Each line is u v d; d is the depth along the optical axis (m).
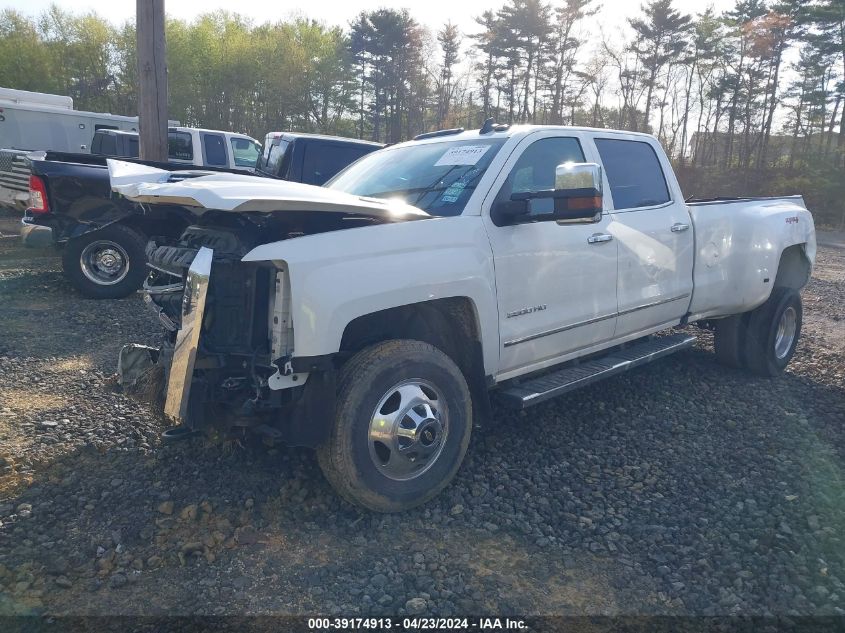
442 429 3.67
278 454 4.14
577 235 4.39
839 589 2.97
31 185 8.06
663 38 50.81
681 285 5.32
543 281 4.18
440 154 4.52
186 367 3.07
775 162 48.50
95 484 3.71
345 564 3.10
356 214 3.37
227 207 2.97
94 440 4.19
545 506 3.68
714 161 52.59
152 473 3.85
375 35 56.19
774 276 5.81
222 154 15.18
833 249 22.05
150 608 2.75
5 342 6.23
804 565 3.16
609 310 4.68
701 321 6.32
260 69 53.69
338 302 3.19
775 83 48.06
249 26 58.34
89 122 19.44
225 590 2.88
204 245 3.36
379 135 61.59
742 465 4.25
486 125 4.62
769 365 5.96
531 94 55.75
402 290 3.40
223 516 3.45
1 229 14.12
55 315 7.39
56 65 54.94
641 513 3.64
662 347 5.21
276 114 57.28
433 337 3.96
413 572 3.05
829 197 36.88
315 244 3.21
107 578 2.94
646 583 3.02
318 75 54.97
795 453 4.45
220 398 3.32
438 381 3.63
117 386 5.01
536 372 4.57
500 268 3.90
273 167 11.31
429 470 3.62
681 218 5.30
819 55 45.53
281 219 3.31
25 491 3.60
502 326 3.95
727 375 6.09
